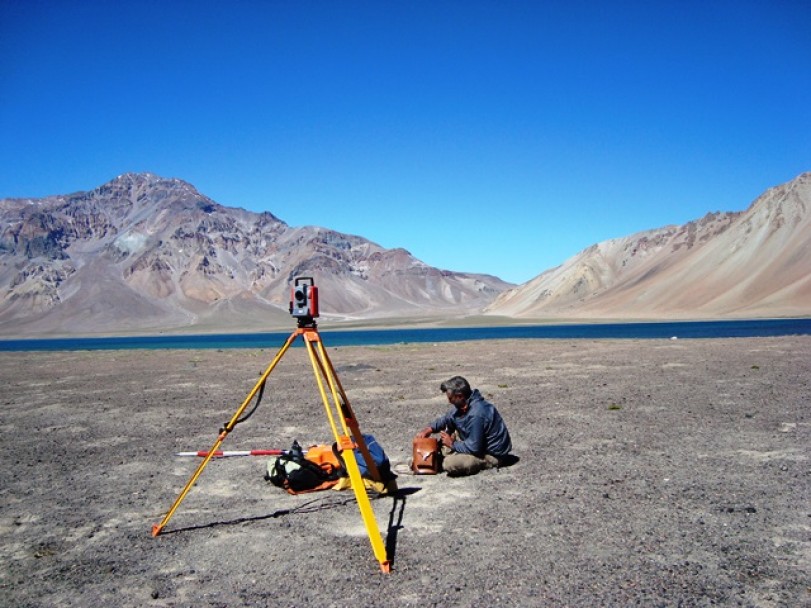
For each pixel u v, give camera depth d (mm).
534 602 3793
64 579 4320
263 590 4062
